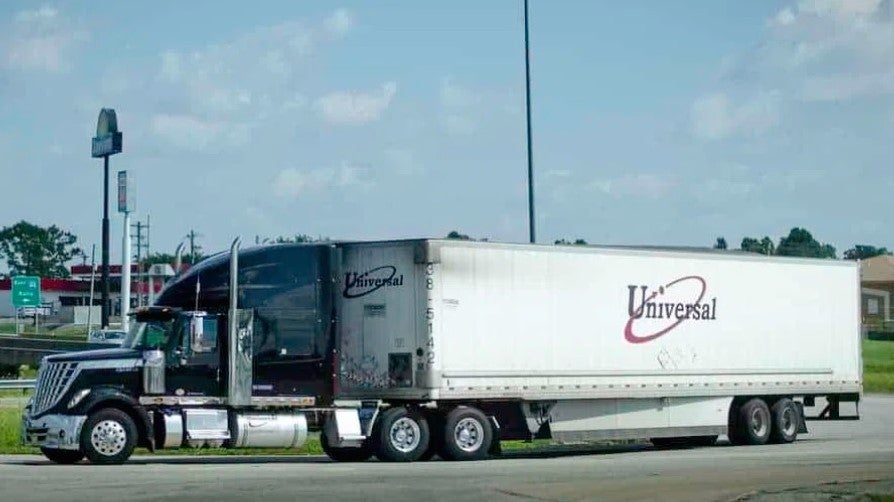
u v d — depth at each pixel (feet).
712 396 102.12
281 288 85.30
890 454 91.35
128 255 195.72
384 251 87.15
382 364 86.79
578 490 62.59
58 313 448.24
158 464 81.10
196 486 63.10
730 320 103.40
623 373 95.76
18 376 221.87
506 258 89.81
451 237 87.86
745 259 104.68
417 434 86.38
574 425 94.32
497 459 88.28
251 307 84.28
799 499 58.90
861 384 112.57
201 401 82.84
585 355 93.61
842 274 111.86
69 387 79.97
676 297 99.66
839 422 138.62
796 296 108.27
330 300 86.84
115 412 80.18
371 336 87.20
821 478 69.82
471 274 88.02
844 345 111.55
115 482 65.05
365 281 87.61
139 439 81.46
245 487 62.80
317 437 110.11
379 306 87.10
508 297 89.76
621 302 95.96
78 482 65.05
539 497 59.47
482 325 88.38
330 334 86.58
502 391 89.04
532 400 91.25
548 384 91.45
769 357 105.91
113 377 80.79
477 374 87.86
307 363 85.71
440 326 86.28
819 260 110.11
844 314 111.75
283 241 88.28
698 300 101.19
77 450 81.10
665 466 78.48
